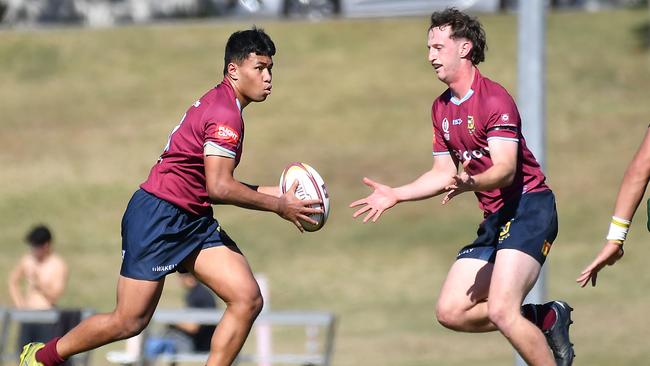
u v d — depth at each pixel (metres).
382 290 70.75
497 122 22.45
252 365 57.41
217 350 22.62
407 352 55.72
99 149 95.94
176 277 74.94
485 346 57.22
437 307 23.86
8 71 111.06
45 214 85.44
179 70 109.00
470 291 23.41
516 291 22.11
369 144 93.38
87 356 38.19
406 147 92.44
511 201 23.39
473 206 84.69
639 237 76.50
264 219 84.75
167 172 22.94
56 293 47.59
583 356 52.06
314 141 94.44
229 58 22.98
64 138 98.25
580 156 90.31
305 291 71.25
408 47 110.25
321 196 23.59
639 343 54.59
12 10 122.56
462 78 23.17
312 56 109.88
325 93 102.94
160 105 103.00
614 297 65.69
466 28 23.05
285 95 103.06
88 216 85.25
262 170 89.00
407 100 100.75
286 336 62.72
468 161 22.36
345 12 117.19
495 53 104.31
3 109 104.06
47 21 123.44
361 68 107.06
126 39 115.50
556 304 24.02
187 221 22.97
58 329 38.31
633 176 21.25
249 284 22.64
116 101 104.38
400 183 85.62
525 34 35.78
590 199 83.12
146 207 22.84
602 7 121.44
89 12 123.38
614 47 108.31
